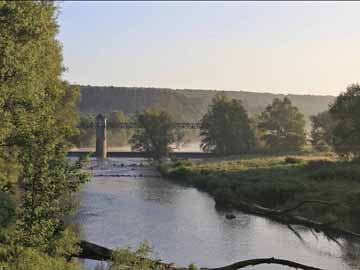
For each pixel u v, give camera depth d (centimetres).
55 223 1981
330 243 3331
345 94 6544
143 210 4769
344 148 6469
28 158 1933
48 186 1906
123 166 11144
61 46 5009
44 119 2294
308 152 11694
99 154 14625
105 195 5912
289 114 13588
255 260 2433
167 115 13525
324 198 4528
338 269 2708
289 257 2977
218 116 13275
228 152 12988
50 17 3662
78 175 1958
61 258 2152
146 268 2131
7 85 2664
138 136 13612
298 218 4041
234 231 3756
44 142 1964
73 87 5344
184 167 8700
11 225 1948
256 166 7912
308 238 3503
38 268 1927
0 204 2011
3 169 3027
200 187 6894
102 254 2638
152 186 7044
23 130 2161
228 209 4884
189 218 4319
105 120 14775
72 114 5431
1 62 2730
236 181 6081
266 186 5209
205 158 12525
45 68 3709
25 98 2520
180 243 3331
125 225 3962
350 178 5409
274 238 3500
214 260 2900
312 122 13775
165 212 4659
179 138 15788
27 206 1916
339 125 6531
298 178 5766
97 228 3819
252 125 14612
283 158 9538
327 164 6469
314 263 2831
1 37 2805
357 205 4194
